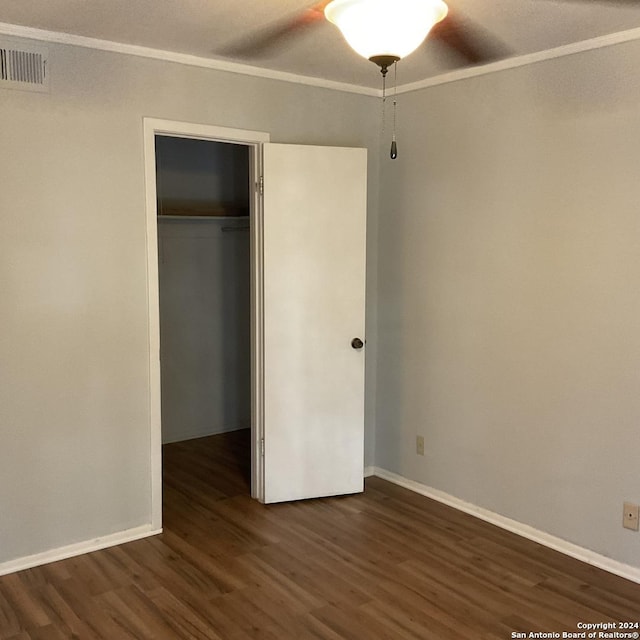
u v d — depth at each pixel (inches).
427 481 160.4
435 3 81.6
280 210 145.3
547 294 130.6
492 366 142.3
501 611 110.7
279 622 106.9
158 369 136.6
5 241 117.0
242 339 217.8
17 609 110.3
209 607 111.1
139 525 137.5
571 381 128.2
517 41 120.7
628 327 118.6
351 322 154.8
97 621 107.0
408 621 107.5
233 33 118.3
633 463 120.0
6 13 107.7
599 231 121.3
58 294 123.3
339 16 84.0
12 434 120.9
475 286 144.1
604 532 125.3
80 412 127.9
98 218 126.3
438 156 149.6
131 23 112.8
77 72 121.3
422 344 157.9
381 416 171.3
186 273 203.5
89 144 123.9
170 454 192.4
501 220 137.5
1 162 115.4
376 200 165.8
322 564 126.3
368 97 161.6
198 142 202.5
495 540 136.9
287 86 148.0
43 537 125.9
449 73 143.9
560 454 131.3
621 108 116.4
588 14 106.0
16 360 120.1
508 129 134.5
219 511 150.6
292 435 152.6
